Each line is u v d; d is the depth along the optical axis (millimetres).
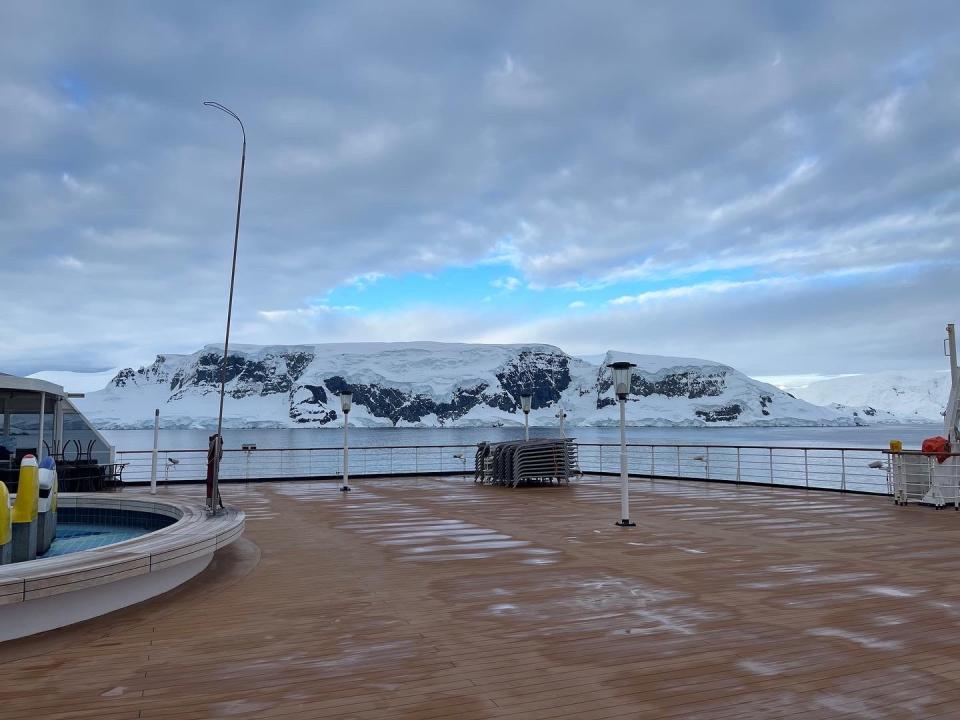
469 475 22672
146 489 17594
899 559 8078
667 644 4820
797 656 4539
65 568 5246
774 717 3561
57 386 15391
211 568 7723
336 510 13227
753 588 6570
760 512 12672
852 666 4336
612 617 5562
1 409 14586
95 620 5578
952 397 14008
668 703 3756
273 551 8805
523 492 16938
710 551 8672
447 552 8688
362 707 3742
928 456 13492
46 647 4863
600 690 3961
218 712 3684
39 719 3592
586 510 13133
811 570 7434
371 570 7590
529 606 5945
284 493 16641
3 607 4969
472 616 5637
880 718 3545
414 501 14844
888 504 13883
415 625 5387
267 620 5570
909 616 5523
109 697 3912
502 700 3826
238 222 8820
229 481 19969
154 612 5840
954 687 3979
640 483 19578
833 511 12789
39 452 14625
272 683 4129
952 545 9078
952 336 14141
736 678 4137
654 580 6965
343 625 5402
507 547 9039
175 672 4336
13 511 7090
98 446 16844
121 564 5594
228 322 8984
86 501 10930
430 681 4145
